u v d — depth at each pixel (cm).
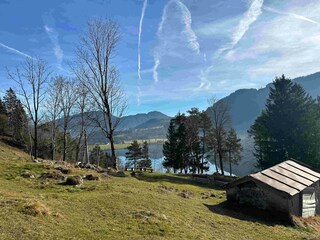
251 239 1803
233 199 2709
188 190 3488
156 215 1734
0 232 1148
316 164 5250
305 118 5441
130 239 1367
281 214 2445
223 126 7519
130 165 10325
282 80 5753
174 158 8100
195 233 1633
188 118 8238
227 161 8625
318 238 1995
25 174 2667
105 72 4859
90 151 8694
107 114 4853
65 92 6262
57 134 7500
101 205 1791
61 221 1420
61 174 2784
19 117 8806
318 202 2880
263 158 5919
